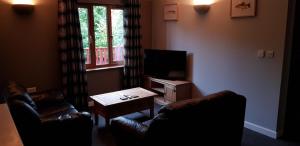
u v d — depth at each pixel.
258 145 3.13
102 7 4.67
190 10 4.39
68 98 4.22
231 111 2.41
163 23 5.08
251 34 3.46
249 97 3.62
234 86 3.81
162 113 2.00
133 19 4.84
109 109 3.51
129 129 2.37
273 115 3.33
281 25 3.08
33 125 2.53
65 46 4.04
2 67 3.74
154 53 4.90
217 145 2.42
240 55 3.65
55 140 2.68
